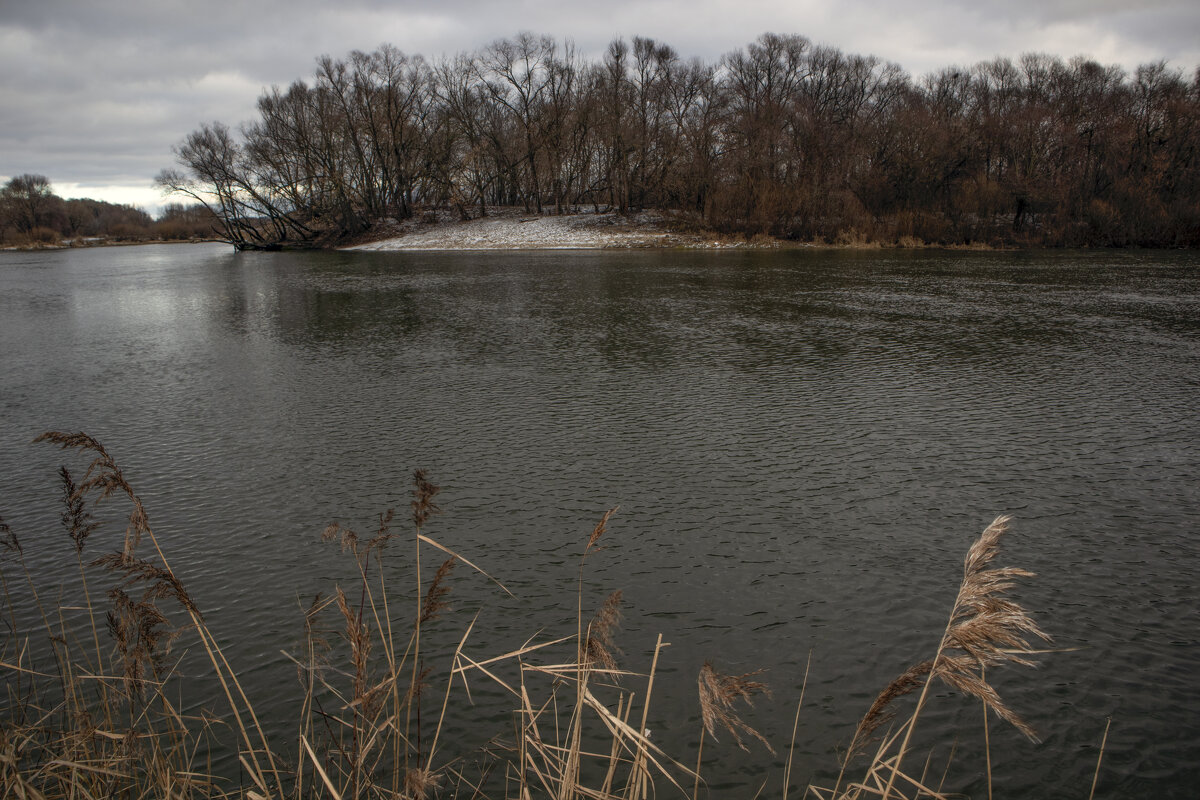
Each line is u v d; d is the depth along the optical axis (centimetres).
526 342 2019
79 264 6119
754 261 4516
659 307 2636
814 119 5856
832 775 510
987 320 2258
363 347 1997
